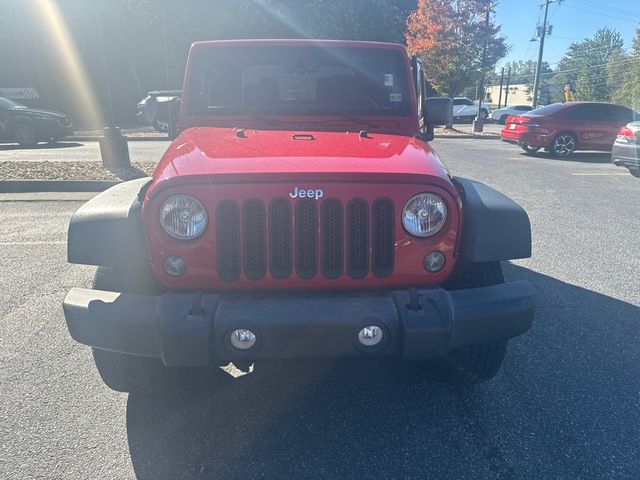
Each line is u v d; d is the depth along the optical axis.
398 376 3.54
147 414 3.11
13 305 4.52
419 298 2.61
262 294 2.63
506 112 35.72
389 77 4.08
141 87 28.77
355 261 2.62
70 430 2.95
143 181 3.29
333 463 2.72
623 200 8.91
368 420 3.08
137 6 27.69
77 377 3.46
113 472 2.64
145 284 2.83
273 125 3.91
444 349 2.57
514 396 3.30
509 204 2.83
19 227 6.95
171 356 2.49
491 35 23.91
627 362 3.69
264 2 27.23
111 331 2.54
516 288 2.77
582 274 5.36
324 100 4.06
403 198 2.58
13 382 3.39
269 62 4.05
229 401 3.26
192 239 2.55
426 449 2.83
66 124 17.58
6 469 2.63
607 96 68.19
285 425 3.03
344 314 2.50
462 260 2.99
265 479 2.61
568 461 2.72
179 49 28.22
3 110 16.86
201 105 4.05
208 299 2.55
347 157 2.81
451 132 24.03
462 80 24.36
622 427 2.99
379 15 27.33
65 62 27.86
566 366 3.63
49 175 9.83
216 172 2.55
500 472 2.65
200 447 2.84
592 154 15.99
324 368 3.63
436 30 23.56
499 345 3.04
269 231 2.54
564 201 8.80
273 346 2.49
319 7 27.08
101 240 2.65
